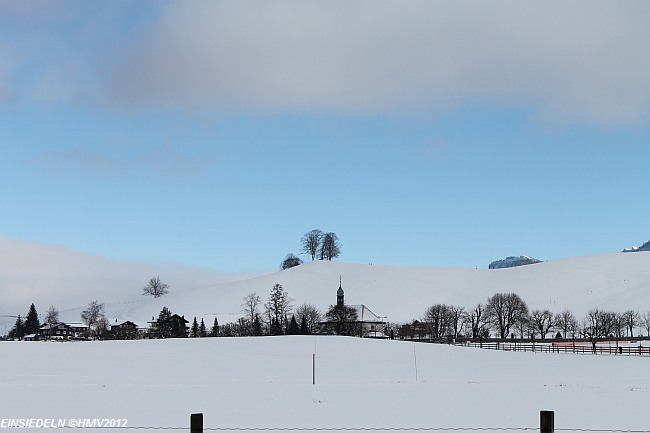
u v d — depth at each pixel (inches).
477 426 1824.6
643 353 6146.7
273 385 3014.3
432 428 1787.6
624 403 2322.8
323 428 1787.6
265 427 1804.9
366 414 2069.4
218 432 1726.1
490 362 4820.4
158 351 5349.4
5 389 2719.0
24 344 5866.1
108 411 2129.7
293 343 6230.3
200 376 3590.1
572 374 3878.0
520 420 1940.2
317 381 3324.3
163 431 1736.0
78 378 3275.1
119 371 3764.8
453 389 2844.5
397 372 3976.4
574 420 1932.8
